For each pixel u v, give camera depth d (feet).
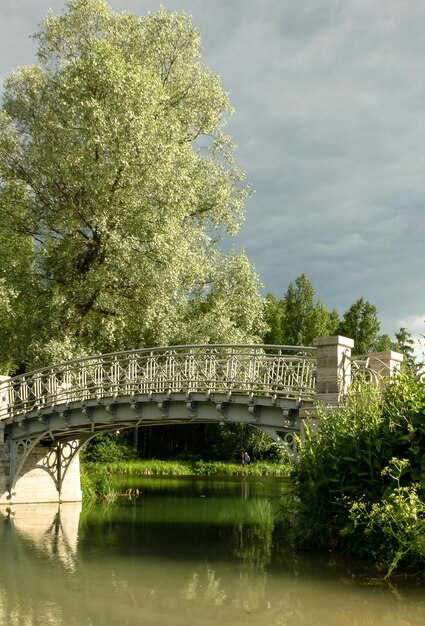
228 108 95.55
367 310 190.08
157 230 79.66
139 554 39.19
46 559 37.63
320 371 43.06
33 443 65.36
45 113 83.97
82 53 87.71
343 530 34.37
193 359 53.57
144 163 79.82
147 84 79.87
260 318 93.25
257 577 32.53
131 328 84.12
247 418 49.11
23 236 92.27
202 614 26.37
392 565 31.09
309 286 186.19
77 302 82.38
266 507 65.92
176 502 71.00
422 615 25.82
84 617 26.05
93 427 63.57
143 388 55.77
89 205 82.02
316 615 26.03
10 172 86.74
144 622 25.31
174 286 82.28
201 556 38.47
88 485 76.69
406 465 32.60
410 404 34.19
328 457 37.01
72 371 69.56
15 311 83.46
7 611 26.86
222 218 95.45
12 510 61.82
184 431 149.28
